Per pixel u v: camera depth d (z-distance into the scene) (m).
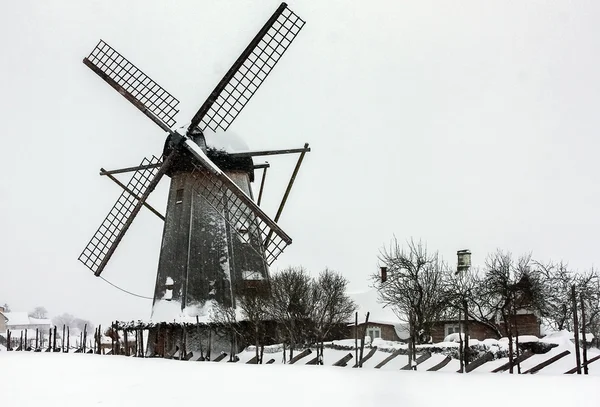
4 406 16.22
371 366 28.50
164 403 16.27
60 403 16.58
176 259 37.16
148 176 38.34
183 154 37.09
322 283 41.44
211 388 19.06
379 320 56.00
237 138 38.91
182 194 37.53
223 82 37.41
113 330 45.09
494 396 17.42
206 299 36.25
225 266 36.53
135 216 37.50
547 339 32.78
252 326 36.62
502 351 29.11
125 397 17.39
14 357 33.78
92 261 38.06
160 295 37.41
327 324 39.66
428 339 38.72
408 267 44.53
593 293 48.25
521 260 48.97
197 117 37.28
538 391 18.36
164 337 37.22
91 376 22.86
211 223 36.94
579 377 22.14
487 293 46.47
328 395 17.53
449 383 20.20
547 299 47.78
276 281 37.47
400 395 17.55
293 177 38.00
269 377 22.05
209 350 33.19
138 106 37.44
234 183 36.75
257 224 36.53
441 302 41.66
